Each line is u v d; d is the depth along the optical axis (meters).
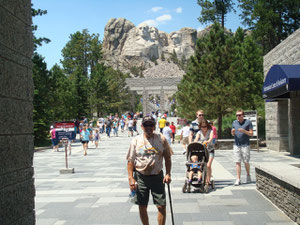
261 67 24.20
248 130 8.39
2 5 2.88
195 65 22.00
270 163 7.48
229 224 5.25
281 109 16.80
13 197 2.99
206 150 7.68
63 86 47.78
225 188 8.02
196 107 20.52
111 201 7.08
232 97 19.52
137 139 4.74
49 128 27.19
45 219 5.77
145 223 4.69
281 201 5.97
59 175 11.28
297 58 13.91
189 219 5.58
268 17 38.91
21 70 3.26
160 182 4.72
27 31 3.41
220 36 21.80
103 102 61.53
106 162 14.95
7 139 2.93
